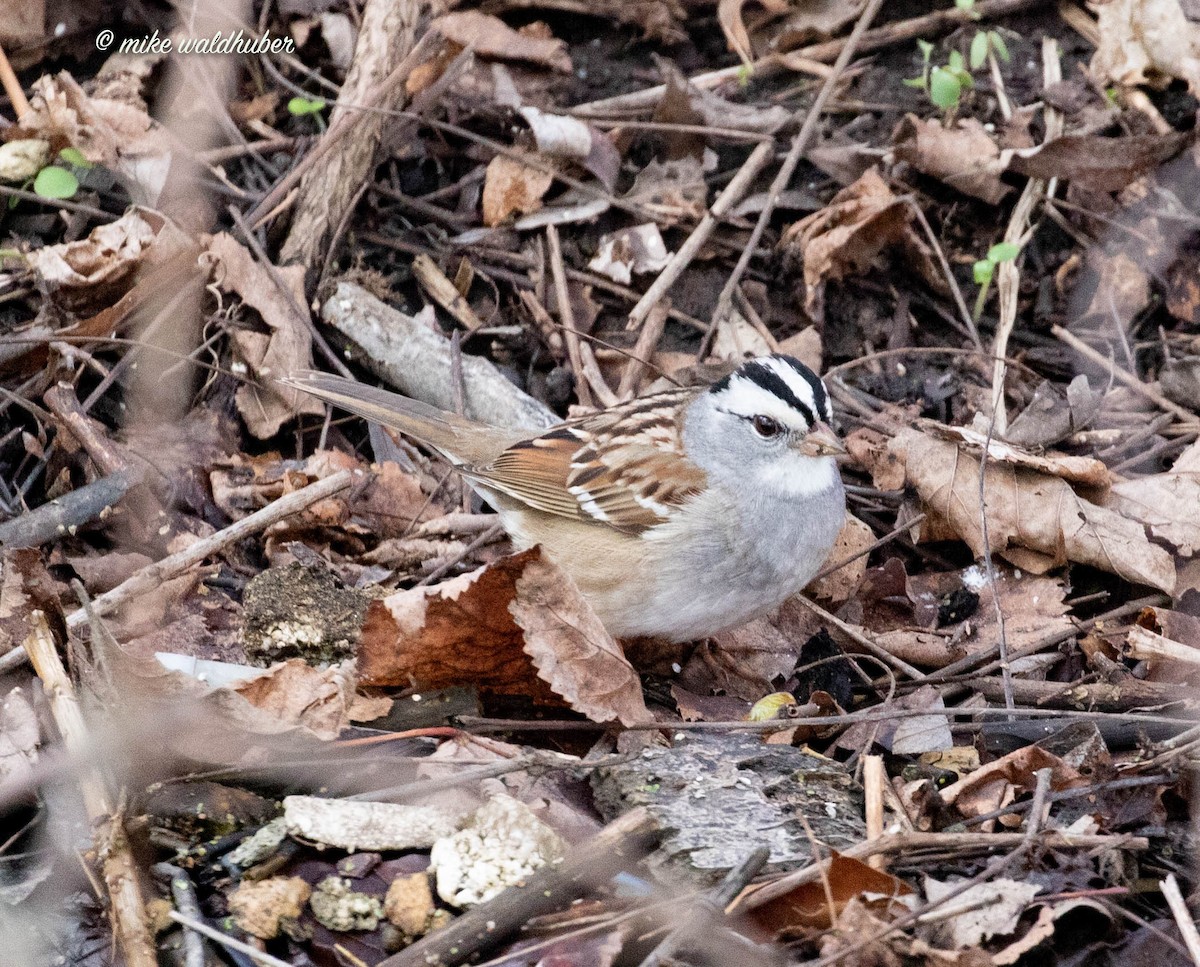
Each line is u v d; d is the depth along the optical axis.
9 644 8.38
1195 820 7.83
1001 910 6.81
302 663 8.02
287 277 11.45
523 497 9.62
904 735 8.73
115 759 7.41
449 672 8.48
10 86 12.16
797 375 9.05
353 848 7.17
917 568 10.61
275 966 6.59
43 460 10.16
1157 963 7.00
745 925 6.85
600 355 11.89
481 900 6.94
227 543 9.03
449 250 12.22
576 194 12.64
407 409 10.23
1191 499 10.27
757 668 9.75
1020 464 10.33
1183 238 12.31
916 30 13.76
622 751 8.28
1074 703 8.95
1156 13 12.94
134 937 6.57
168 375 10.78
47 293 10.89
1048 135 12.88
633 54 13.72
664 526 9.14
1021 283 12.40
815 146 12.95
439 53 12.80
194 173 11.98
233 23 12.86
